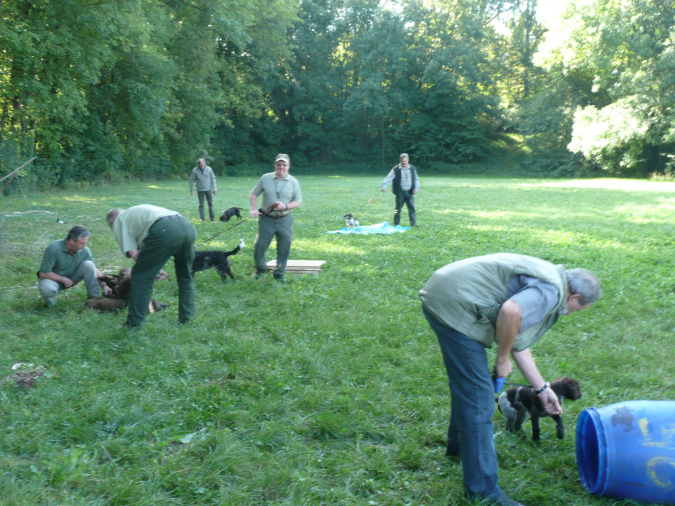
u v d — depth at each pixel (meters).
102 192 25.95
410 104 56.12
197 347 5.39
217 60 40.78
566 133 49.88
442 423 4.00
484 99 54.97
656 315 6.72
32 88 20.72
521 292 2.90
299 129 59.28
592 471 3.24
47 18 20.83
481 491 3.00
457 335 3.01
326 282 8.30
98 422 3.89
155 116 30.83
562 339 5.84
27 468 3.29
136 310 5.80
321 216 17.20
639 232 13.80
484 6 59.03
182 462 3.42
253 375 4.75
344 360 5.14
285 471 3.29
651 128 40.25
